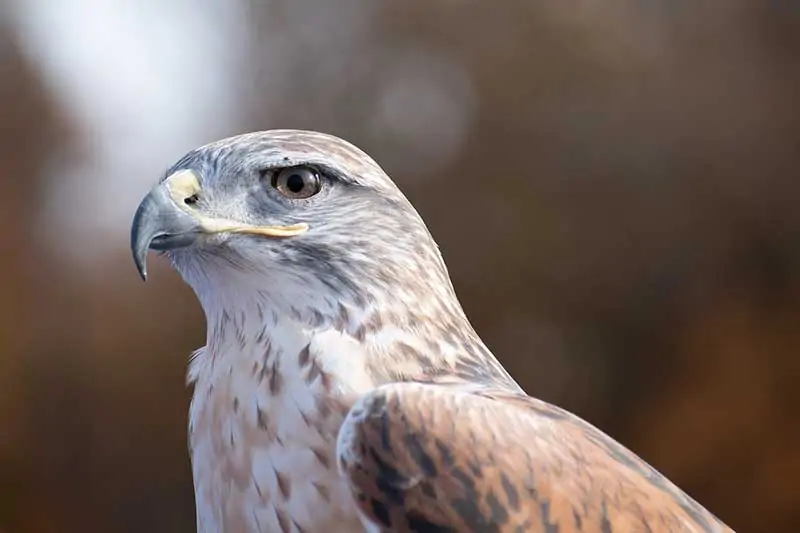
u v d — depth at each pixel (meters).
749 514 13.79
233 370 4.02
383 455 3.59
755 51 14.39
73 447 14.31
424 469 3.56
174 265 4.38
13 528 13.93
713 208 14.23
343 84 15.02
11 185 14.88
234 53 15.48
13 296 14.45
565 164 14.37
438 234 14.34
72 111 15.46
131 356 14.53
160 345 14.54
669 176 14.29
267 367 3.96
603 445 3.78
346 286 4.11
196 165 4.32
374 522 3.61
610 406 14.17
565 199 14.31
